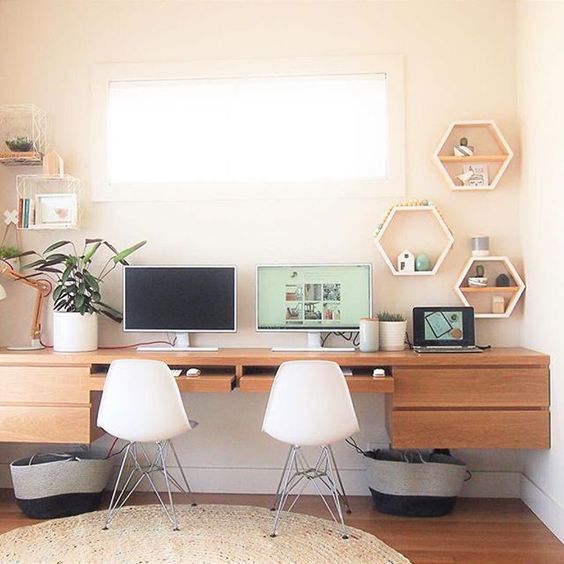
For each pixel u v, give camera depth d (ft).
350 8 12.55
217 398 12.55
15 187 12.91
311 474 12.23
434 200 12.37
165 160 12.78
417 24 12.47
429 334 11.59
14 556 9.20
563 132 9.92
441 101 12.39
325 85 12.60
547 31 10.59
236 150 12.69
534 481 11.36
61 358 11.02
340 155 12.57
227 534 10.05
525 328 11.92
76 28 12.87
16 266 12.81
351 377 10.62
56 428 11.01
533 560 9.17
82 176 12.80
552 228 10.44
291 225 12.53
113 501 11.63
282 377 9.67
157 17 12.76
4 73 12.91
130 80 12.73
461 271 12.25
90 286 12.02
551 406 10.48
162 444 11.18
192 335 12.59
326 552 9.34
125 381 9.93
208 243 12.64
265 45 12.60
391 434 10.82
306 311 12.03
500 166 12.24
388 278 12.40
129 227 12.73
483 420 10.58
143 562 9.00
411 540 9.91
